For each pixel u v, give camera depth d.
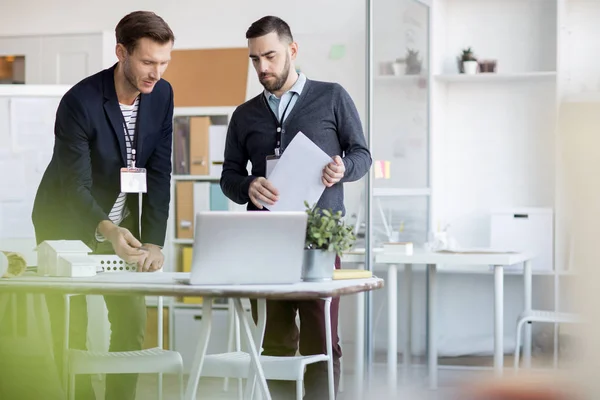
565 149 4.08
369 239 5.31
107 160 3.50
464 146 6.81
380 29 5.55
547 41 6.62
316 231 2.83
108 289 2.54
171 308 5.93
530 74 6.36
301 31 6.88
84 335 3.77
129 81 3.40
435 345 5.68
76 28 7.35
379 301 5.45
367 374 5.35
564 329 5.71
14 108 5.54
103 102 3.46
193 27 7.11
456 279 6.53
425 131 6.32
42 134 5.55
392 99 5.74
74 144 3.43
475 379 1.14
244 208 5.96
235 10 7.03
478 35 6.75
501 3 6.70
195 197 6.02
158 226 3.64
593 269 3.51
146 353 3.19
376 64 5.48
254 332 2.88
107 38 6.54
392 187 5.70
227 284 2.61
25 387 3.62
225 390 5.25
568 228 5.93
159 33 3.30
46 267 3.00
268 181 3.33
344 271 3.03
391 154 5.71
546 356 5.84
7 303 3.59
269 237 2.60
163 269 6.04
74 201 3.41
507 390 1.11
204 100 6.38
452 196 6.84
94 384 5.50
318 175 3.32
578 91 6.43
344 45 6.73
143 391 5.22
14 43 6.63
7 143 5.54
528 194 6.69
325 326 3.36
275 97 3.78
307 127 3.72
